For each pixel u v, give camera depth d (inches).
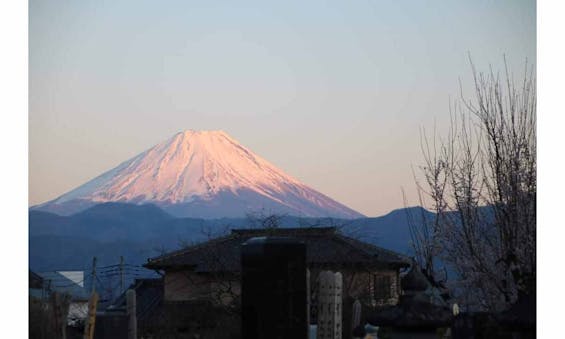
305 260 342.0
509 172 644.7
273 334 335.9
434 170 713.0
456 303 650.8
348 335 805.9
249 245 342.0
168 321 1339.8
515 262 466.9
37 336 703.1
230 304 1272.1
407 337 343.0
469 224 672.4
